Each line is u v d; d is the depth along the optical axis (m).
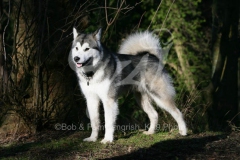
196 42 16.81
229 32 14.26
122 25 15.05
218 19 14.38
